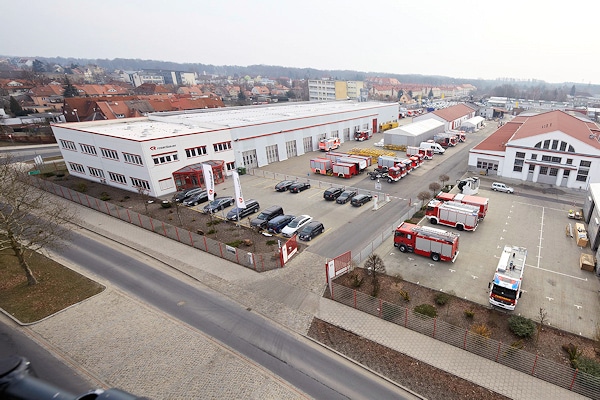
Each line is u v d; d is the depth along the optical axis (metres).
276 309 23.55
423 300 23.75
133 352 19.77
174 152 48.19
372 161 63.03
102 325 22.03
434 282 25.81
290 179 53.78
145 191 46.75
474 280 25.95
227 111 85.62
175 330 21.62
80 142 53.59
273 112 81.94
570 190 45.88
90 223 38.09
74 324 22.12
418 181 51.19
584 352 18.84
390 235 33.69
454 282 25.75
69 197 46.25
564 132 45.50
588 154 44.28
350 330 21.34
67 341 20.59
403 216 37.94
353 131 85.25
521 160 50.09
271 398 16.83
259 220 36.16
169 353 19.72
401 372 18.19
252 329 21.72
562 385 17.03
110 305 24.14
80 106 101.94
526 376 17.66
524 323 20.48
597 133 56.59
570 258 28.72
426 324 20.91
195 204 42.94
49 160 68.25
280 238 33.66
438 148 68.56
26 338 20.78
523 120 81.94
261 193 47.03
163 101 110.50
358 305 23.42
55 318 22.72
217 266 29.11
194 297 25.06
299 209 40.94
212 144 53.44
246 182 52.44
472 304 23.20
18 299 24.58
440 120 87.38
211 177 36.16
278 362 19.09
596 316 21.78
